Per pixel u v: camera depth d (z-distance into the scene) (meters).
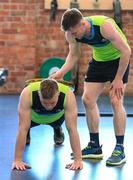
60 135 4.75
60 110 3.89
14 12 8.18
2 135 5.14
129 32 8.38
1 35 8.21
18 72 8.32
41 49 8.40
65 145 4.74
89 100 4.21
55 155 4.34
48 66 8.09
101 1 8.23
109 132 5.39
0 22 8.18
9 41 8.23
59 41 8.38
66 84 4.19
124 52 3.88
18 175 3.71
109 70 4.12
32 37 8.26
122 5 8.25
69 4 8.23
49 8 8.27
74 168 3.88
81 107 6.97
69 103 3.77
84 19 3.82
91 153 4.26
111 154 4.23
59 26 8.34
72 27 3.71
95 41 3.94
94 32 3.86
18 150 3.88
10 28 8.20
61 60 8.07
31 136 5.12
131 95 8.30
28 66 8.32
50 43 8.39
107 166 4.01
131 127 5.71
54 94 3.56
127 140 4.98
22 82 8.34
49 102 3.62
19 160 3.93
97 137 4.29
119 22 8.05
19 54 8.28
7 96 8.04
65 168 3.91
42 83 3.60
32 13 8.21
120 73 3.95
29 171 3.82
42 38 8.38
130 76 8.41
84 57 8.41
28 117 3.79
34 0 8.19
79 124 5.83
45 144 4.77
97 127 4.28
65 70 4.36
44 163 4.07
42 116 4.02
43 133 5.29
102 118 6.30
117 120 4.11
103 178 3.67
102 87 4.23
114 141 4.93
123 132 4.16
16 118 6.15
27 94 3.75
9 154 4.36
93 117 4.24
